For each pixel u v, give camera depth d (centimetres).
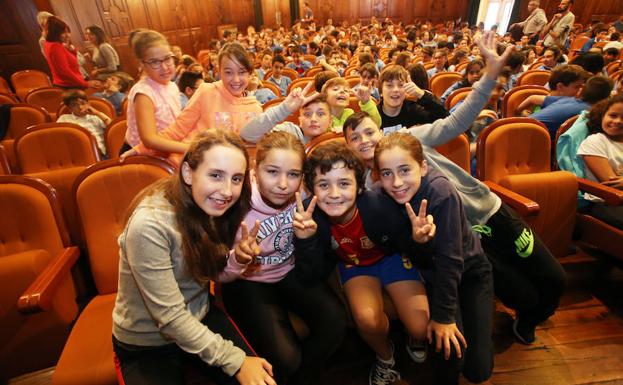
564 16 665
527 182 159
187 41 986
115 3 706
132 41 149
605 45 663
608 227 163
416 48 891
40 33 569
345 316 119
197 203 91
